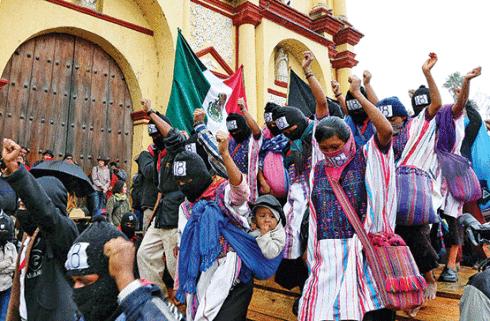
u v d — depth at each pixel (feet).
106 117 28.37
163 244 12.84
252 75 35.73
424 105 12.90
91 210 14.16
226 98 27.73
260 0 38.83
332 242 8.45
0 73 22.82
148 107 13.71
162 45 30.45
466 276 13.35
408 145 10.56
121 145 28.91
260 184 12.89
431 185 10.57
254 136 13.07
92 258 4.93
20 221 8.96
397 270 7.84
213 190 9.62
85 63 27.71
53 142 25.50
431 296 10.52
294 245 11.23
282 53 41.27
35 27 24.67
